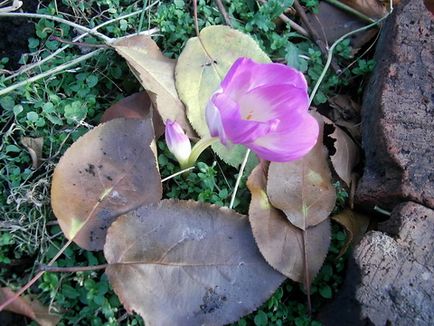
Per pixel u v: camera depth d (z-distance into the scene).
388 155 0.29
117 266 0.26
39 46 0.33
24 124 0.31
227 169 0.31
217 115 0.25
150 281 0.26
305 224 0.28
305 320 0.28
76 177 0.27
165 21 0.34
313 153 0.30
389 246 0.27
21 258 0.28
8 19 0.33
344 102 0.34
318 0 0.37
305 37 0.36
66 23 0.32
